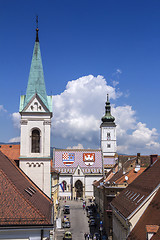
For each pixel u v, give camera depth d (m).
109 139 171.88
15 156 66.31
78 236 65.94
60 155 148.88
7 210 27.58
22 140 57.62
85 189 142.38
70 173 143.25
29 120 58.16
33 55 60.31
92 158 149.75
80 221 83.69
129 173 73.12
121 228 44.50
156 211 34.00
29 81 59.34
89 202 128.00
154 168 47.38
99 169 146.25
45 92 59.50
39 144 57.91
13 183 31.45
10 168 41.75
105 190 71.00
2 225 26.36
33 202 31.16
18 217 27.09
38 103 58.31
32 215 27.53
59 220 59.03
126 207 43.78
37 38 61.16
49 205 39.50
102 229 69.31
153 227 29.17
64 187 141.88
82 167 146.25
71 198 140.38
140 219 37.31
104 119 174.25
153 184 40.34
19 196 29.31
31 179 56.81
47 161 57.34
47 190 56.66
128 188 54.06
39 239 27.06
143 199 39.09
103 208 78.12
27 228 26.69
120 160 98.88
